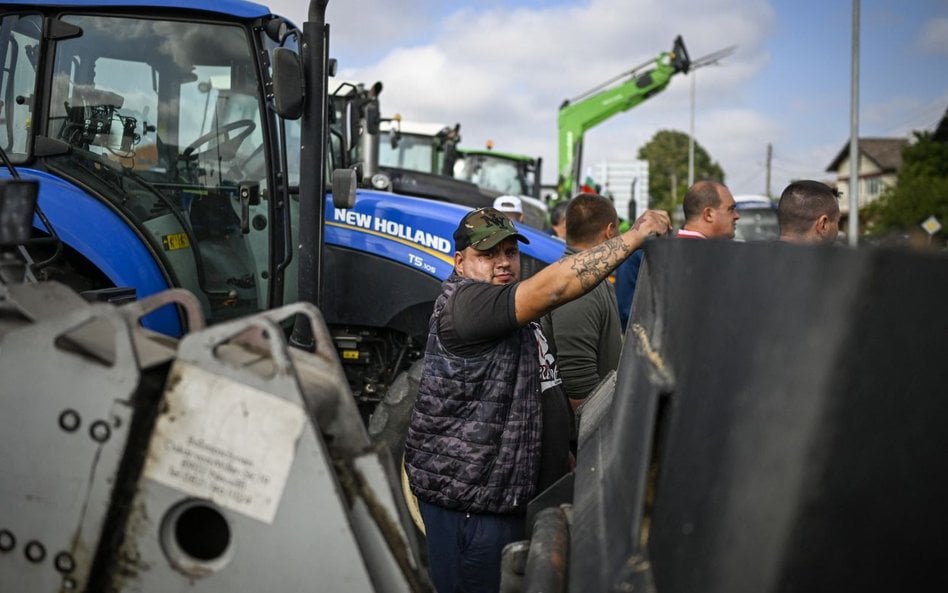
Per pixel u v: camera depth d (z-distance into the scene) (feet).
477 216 10.29
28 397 5.83
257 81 15.42
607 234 14.38
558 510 7.43
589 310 12.34
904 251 4.28
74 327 5.78
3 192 6.84
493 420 9.62
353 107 21.70
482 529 9.69
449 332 9.71
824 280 4.42
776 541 4.36
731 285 5.07
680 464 5.15
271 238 15.66
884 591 4.24
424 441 9.85
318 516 5.63
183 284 15.31
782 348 4.56
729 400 4.82
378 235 17.65
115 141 15.03
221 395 5.68
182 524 5.82
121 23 15.01
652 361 5.92
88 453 5.76
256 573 5.70
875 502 4.27
